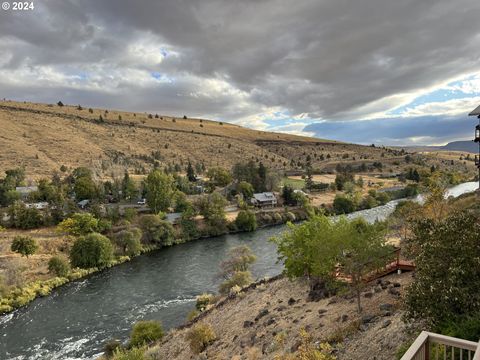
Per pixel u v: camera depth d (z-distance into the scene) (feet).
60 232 273.75
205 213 336.29
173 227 308.19
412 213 147.23
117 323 146.10
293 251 119.85
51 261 204.13
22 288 180.45
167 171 560.61
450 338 30.40
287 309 106.22
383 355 57.82
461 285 45.70
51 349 126.82
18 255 225.76
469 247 46.50
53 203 337.11
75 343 130.52
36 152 556.92
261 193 438.81
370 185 556.51
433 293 46.42
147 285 191.62
